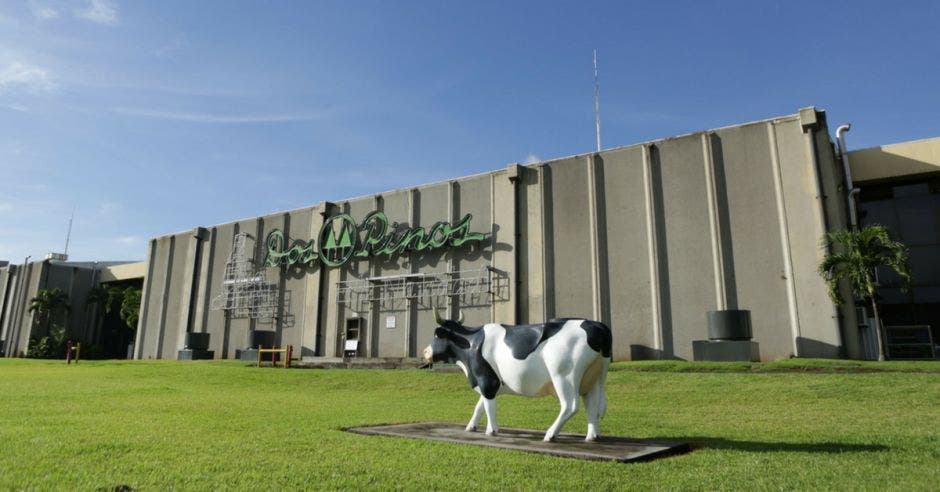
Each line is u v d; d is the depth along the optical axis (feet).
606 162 107.24
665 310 96.53
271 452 25.99
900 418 43.04
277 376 90.33
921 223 106.73
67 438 29.01
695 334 93.40
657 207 100.48
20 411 41.88
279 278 146.61
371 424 36.88
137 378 86.43
